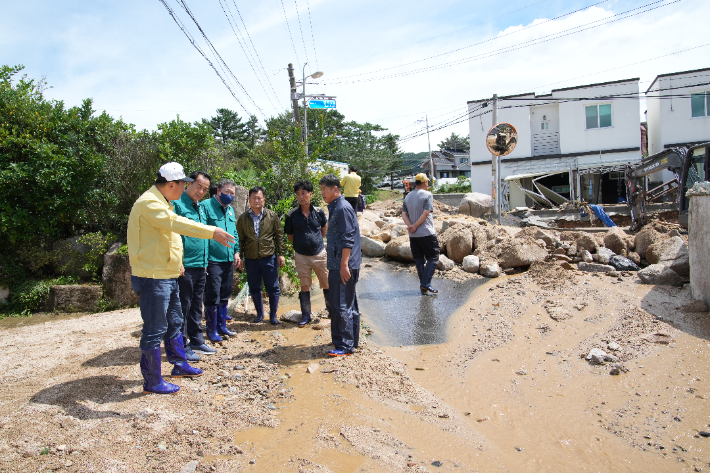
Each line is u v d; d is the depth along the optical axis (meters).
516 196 26.64
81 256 9.15
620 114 24.70
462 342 5.11
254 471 2.82
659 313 5.33
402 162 56.00
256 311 6.57
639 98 24.28
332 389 3.97
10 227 8.71
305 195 5.64
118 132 9.88
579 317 5.54
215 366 4.59
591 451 3.08
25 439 3.11
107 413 3.51
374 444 3.11
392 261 9.98
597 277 7.15
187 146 9.92
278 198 9.27
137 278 3.77
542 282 7.01
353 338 4.92
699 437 3.15
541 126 26.50
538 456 3.04
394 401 3.77
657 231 9.08
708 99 23.25
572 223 15.87
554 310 5.78
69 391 3.92
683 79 23.53
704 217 5.27
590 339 4.91
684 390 3.75
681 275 6.56
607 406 3.64
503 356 4.68
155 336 3.82
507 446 3.16
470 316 5.90
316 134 9.91
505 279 7.63
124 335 5.94
